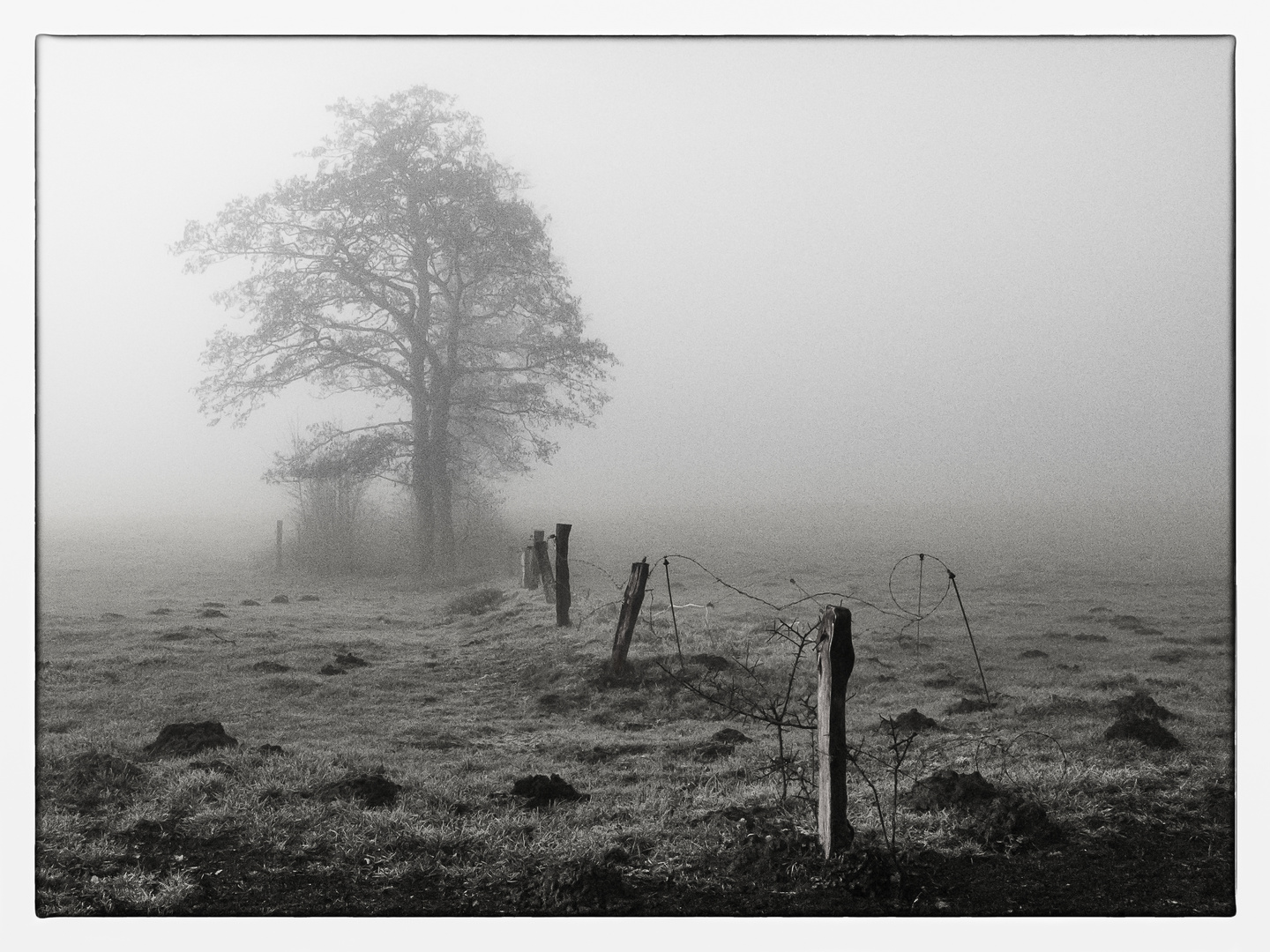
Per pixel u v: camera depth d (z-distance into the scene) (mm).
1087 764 7879
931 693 11414
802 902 5539
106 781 7391
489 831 6469
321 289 30875
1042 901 5621
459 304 31641
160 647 14805
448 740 9453
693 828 6527
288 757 8328
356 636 16578
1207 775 7625
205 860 6164
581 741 9305
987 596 21969
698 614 16266
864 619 17469
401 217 30250
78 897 5707
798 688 11055
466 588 25531
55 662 13258
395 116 30031
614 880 5719
